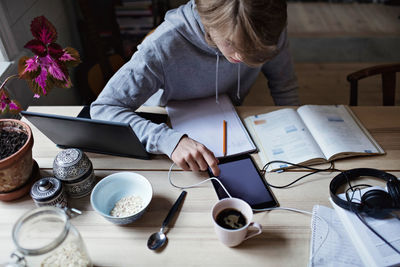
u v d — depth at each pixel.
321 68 2.99
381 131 1.14
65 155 0.92
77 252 0.73
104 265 0.80
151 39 1.14
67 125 0.99
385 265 0.75
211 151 1.02
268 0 0.75
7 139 0.93
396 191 0.86
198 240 0.85
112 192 0.94
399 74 2.80
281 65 1.39
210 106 1.27
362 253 0.80
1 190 0.93
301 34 3.38
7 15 1.47
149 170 1.04
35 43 0.86
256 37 0.78
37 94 0.92
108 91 1.15
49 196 0.85
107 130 0.96
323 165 1.03
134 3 2.25
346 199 0.90
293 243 0.84
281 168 1.02
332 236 0.84
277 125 1.16
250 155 1.07
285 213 0.91
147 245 0.84
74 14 2.23
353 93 1.45
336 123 1.16
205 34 1.02
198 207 0.93
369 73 1.41
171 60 1.16
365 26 3.49
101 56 1.99
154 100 1.33
